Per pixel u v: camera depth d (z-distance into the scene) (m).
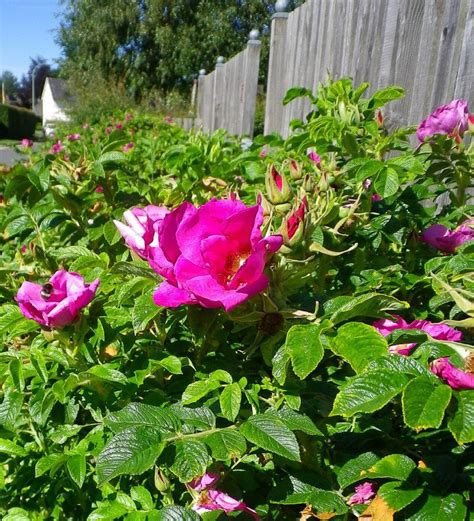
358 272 1.73
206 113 11.31
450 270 1.57
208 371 1.40
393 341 1.19
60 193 2.18
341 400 1.00
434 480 1.14
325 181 1.68
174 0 24.19
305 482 1.23
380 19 3.75
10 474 1.66
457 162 2.08
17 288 1.99
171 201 2.28
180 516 1.08
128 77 24.98
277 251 1.23
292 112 5.55
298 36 5.41
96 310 1.43
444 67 3.06
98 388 1.35
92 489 1.48
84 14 25.41
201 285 1.10
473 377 0.98
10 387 1.44
